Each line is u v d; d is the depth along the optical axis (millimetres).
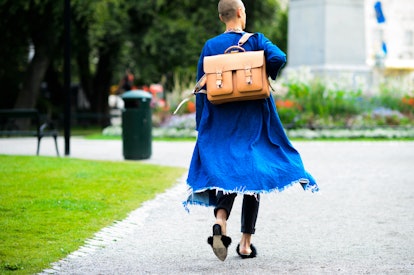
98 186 12773
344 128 29719
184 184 13789
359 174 15766
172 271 7215
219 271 7199
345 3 32469
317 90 30500
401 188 13422
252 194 6973
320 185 13914
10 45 41469
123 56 41500
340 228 9570
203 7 41688
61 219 9688
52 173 14188
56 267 7309
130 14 41656
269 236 9047
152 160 19172
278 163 7246
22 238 8492
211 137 7402
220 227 6957
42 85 56031
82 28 39500
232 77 7273
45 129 40719
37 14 38500
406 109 32000
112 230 9297
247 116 7383
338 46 32406
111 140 28906
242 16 7777
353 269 7230
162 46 40406
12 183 12711
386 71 58312
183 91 33312
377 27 75125
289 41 33250
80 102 58062
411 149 23125
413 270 7180
